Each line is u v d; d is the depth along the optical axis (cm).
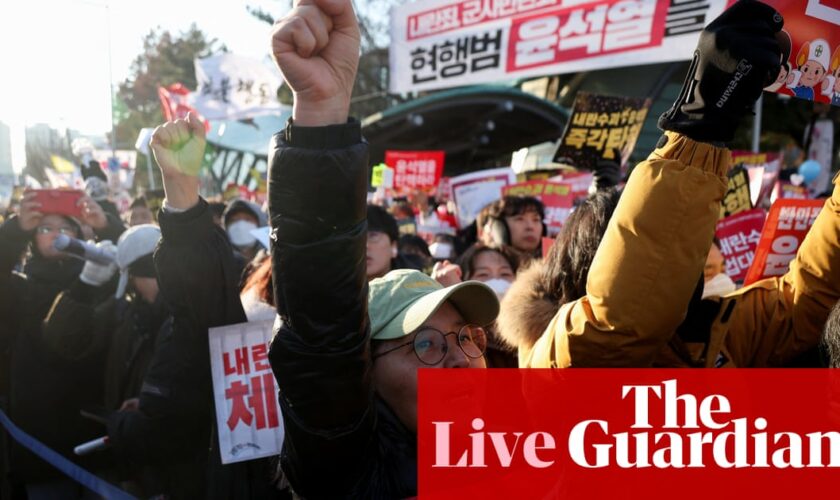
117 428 268
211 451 236
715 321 174
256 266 283
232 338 229
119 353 347
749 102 130
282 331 134
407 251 482
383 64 2150
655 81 1271
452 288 158
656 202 133
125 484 326
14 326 395
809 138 1441
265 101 1154
